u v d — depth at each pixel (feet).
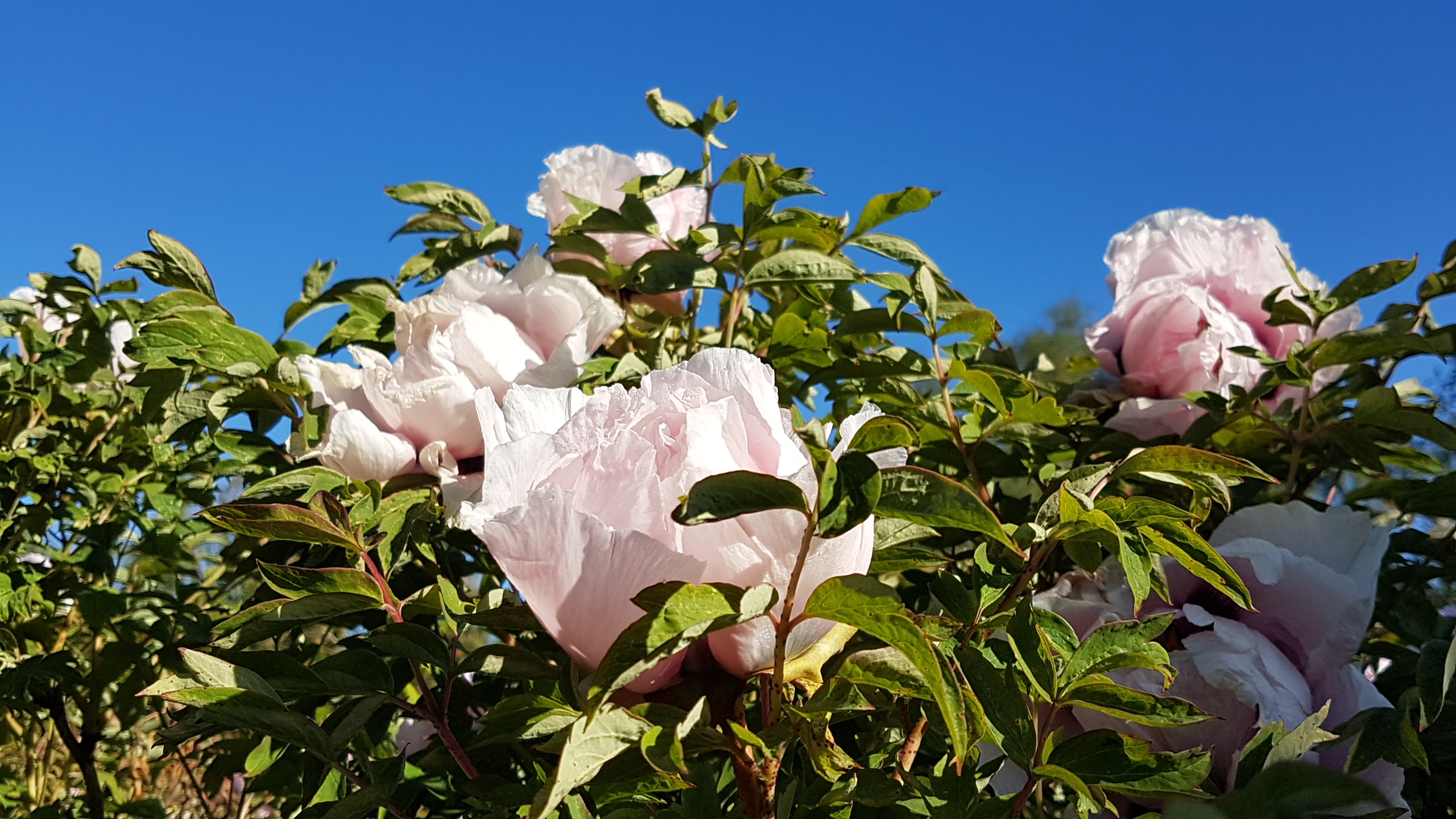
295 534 2.90
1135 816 3.35
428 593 3.20
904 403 4.68
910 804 2.73
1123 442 5.11
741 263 4.95
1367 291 4.82
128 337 7.22
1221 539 4.07
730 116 5.59
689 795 2.48
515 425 2.78
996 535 2.03
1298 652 3.88
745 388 2.47
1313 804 1.61
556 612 2.30
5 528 6.18
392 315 5.29
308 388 4.37
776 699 2.38
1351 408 5.11
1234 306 5.82
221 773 5.42
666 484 2.28
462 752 3.11
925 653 1.90
